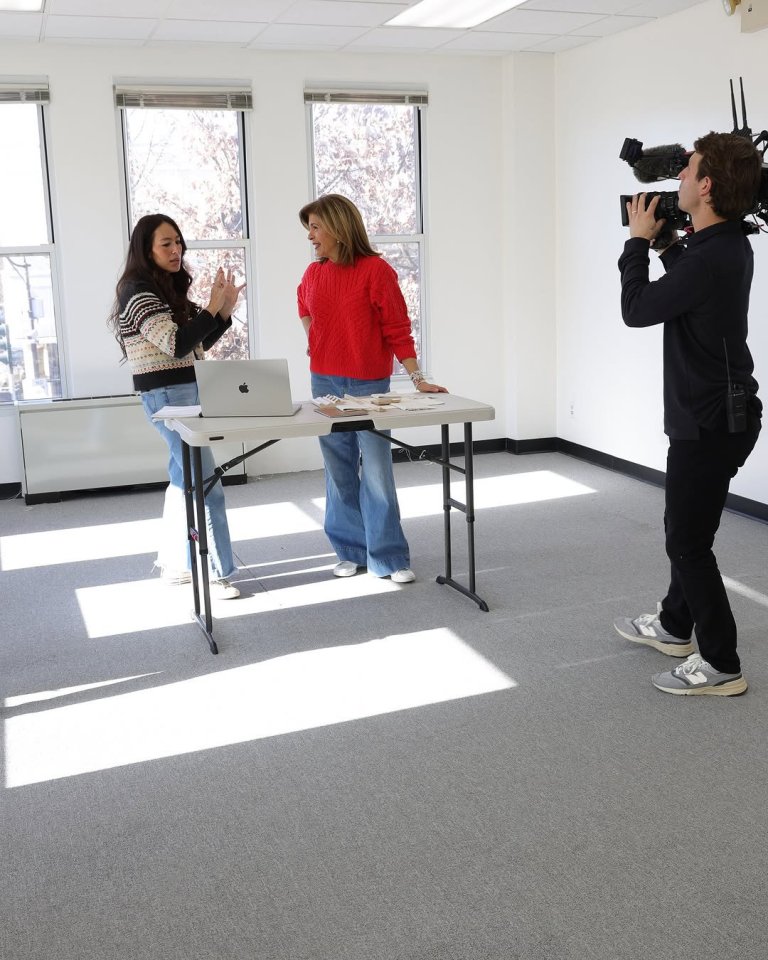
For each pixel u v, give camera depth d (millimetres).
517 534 5156
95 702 3330
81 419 6156
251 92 6340
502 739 2986
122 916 2229
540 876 2312
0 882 2365
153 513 5844
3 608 4277
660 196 2977
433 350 7059
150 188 6375
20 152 6109
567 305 6953
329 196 4086
